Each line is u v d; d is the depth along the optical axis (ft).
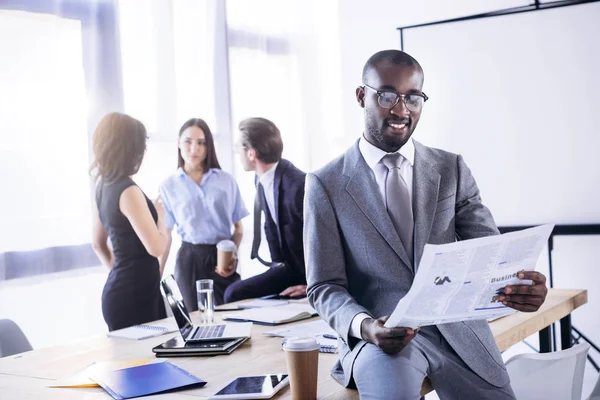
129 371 5.71
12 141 10.84
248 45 15.53
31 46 11.12
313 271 5.42
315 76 16.74
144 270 11.06
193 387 5.24
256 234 12.84
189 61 14.12
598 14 13.70
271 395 4.83
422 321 4.70
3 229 10.69
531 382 6.33
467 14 14.87
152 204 11.39
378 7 15.90
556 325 13.85
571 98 13.99
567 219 14.10
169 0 13.42
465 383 5.20
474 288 4.64
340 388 5.07
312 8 16.63
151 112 13.10
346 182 5.45
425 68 15.31
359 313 5.01
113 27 12.33
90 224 11.73
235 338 6.64
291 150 16.47
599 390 6.61
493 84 14.65
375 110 5.33
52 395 5.30
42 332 11.09
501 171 14.64
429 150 5.70
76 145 11.65
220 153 14.73
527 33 14.30
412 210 5.40
